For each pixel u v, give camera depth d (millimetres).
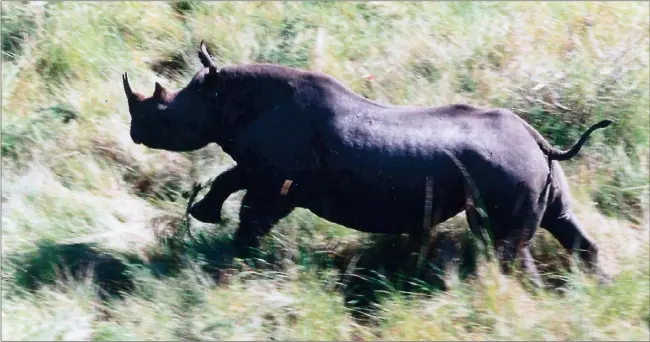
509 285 14148
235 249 15430
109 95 19766
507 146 14406
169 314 13594
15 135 18141
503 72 20656
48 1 22281
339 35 22047
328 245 15930
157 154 18391
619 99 19250
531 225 14609
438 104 19531
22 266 14758
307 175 14742
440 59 20984
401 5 24219
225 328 13195
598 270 15141
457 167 14367
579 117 19141
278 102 14883
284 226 16156
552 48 21562
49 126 18688
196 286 14094
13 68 20219
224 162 18188
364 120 14641
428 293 14625
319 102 14766
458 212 14906
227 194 15531
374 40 21875
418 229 15047
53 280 14484
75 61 20703
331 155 14516
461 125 14609
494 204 14445
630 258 15422
